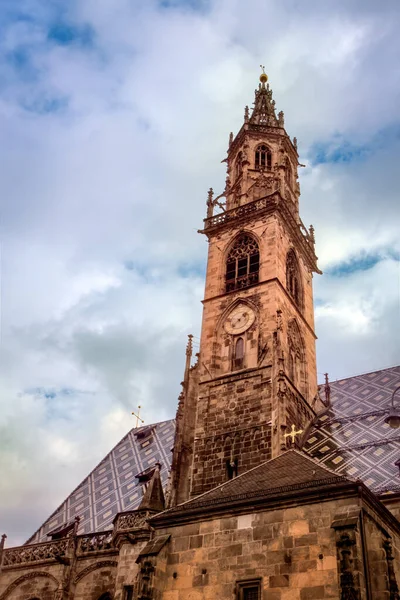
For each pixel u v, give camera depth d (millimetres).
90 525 57938
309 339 65938
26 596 51312
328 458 51344
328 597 27328
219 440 53094
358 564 27031
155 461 65875
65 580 49594
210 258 68062
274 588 28797
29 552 53875
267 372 54906
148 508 47375
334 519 28984
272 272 62125
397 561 31703
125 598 43781
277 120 82688
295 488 31266
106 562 49625
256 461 50031
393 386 62094
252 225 67438
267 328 58000
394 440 50781
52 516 64562
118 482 65500
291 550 29312
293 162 81875
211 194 74438
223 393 56031
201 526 32594
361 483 29359
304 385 61188
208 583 30688
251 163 76250
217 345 60344
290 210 73438
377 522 30578
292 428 50188
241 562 30359
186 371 59281
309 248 73500
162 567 32156
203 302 64375
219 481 50625
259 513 31203
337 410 61031
